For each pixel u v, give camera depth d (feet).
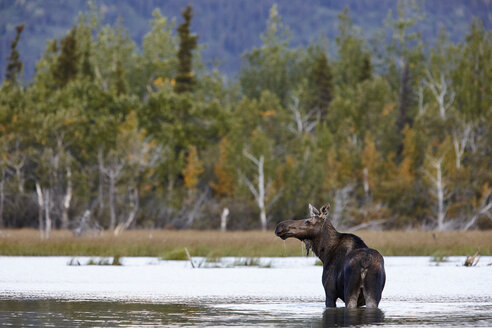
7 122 387.14
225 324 52.24
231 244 192.54
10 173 391.45
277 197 396.98
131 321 54.24
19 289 84.58
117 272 115.85
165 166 419.54
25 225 386.52
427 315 56.70
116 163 385.70
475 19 460.55
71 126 390.42
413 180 387.14
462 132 413.80
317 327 50.21
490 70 442.91
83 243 196.65
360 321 53.11
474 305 64.49
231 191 410.93
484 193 370.32
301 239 62.90
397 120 476.54
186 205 404.36
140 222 394.93
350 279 57.93
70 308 63.16
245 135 463.42
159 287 86.43
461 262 144.25
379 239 212.23
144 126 440.86
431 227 367.25
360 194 402.31
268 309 61.93
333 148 420.77
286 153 450.71
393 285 88.02
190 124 460.96
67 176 383.45
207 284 91.71
